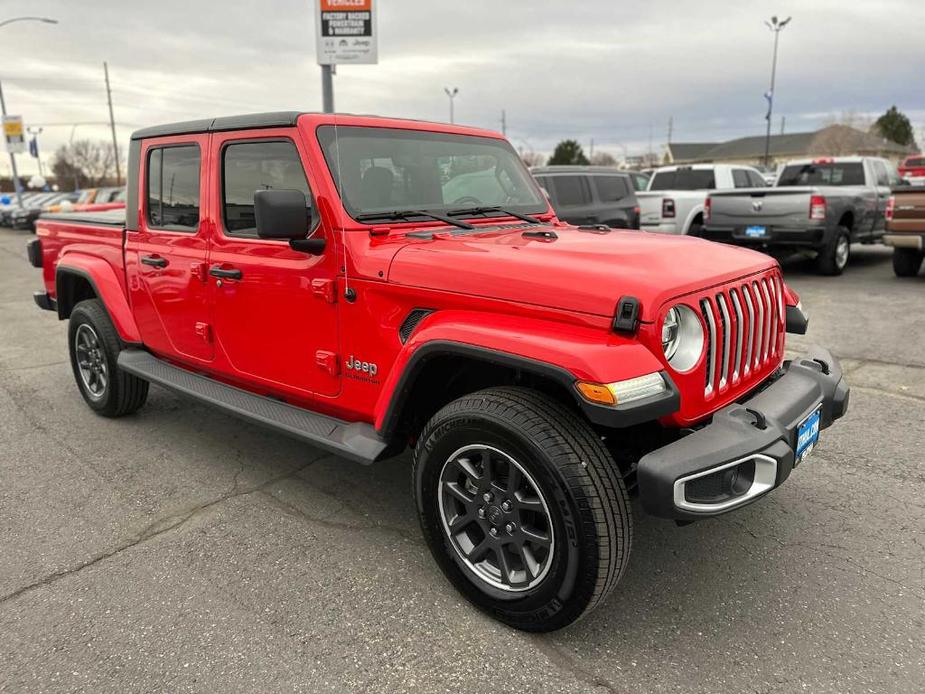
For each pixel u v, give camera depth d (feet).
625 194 34.09
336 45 30.53
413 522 11.00
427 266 8.76
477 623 8.46
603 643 8.07
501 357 7.61
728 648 7.96
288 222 9.05
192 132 11.76
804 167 39.34
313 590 9.18
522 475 7.73
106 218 15.51
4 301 32.86
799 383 9.28
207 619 8.59
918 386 16.69
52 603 8.92
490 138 12.68
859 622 8.35
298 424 10.39
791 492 11.62
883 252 43.55
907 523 10.61
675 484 7.09
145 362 14.03
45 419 15.81
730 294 8.59
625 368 7.07
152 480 12.58
